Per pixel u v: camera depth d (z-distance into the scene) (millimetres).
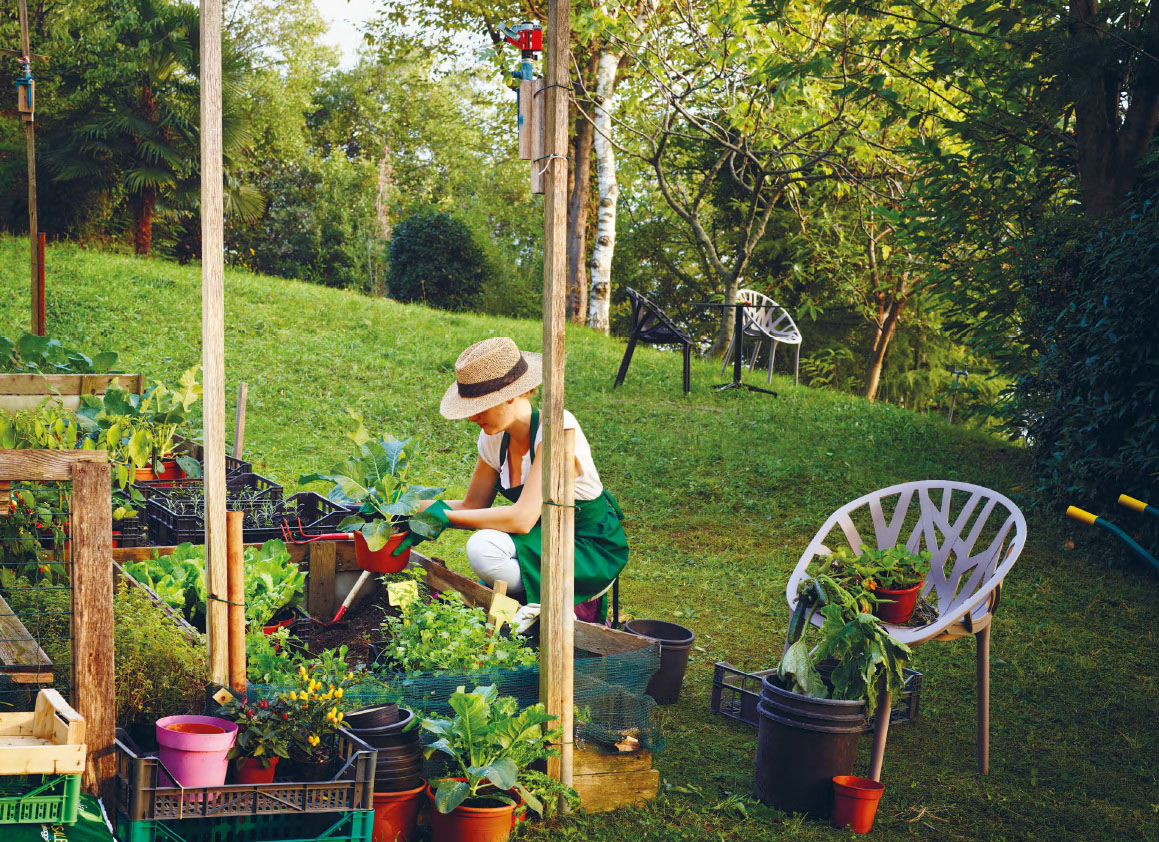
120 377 6031
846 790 3275
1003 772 3912
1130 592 6520
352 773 2572
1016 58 8266
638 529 7547
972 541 3945
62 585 3971
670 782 3543
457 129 39750
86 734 2514
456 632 3525
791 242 21422
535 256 26812
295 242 29484
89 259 15227
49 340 6398
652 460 9312
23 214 18344
